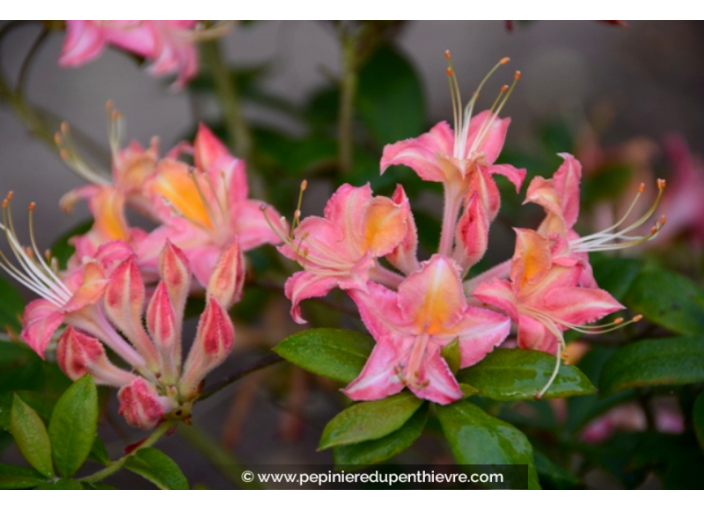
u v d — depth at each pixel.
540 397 0.50
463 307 0.51
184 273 0.53
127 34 0.64
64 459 0.51
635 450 0.59
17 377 0.59
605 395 0.54
